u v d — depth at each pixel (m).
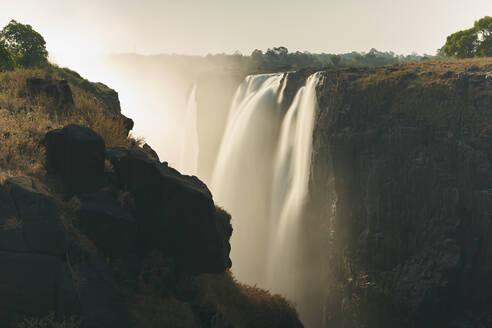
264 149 79.62
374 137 44.66
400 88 46.31
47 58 39.88
